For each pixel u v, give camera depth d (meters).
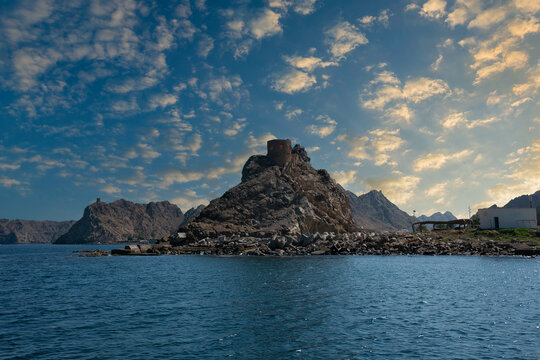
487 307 29.42
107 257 108.44
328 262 71.38
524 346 19.73
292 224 133.38
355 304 30.81
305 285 41.69
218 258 88.00
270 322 24.86
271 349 19.47
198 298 34.28
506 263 66.00
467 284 41.72
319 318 25.92
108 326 24.25
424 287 39.69
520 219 104.69
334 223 150.50
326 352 19.00
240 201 148.62
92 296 36.41
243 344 20.30
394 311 28.05
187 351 19.22
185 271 59.97
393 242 97.69
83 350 19.47
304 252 94.62
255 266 65.38
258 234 124.94
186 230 131.75
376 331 22.66
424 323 24.47
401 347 19.69
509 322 24.64
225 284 43.34
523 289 38.19
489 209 107.75
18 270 68.81
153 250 114.25
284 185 156.38
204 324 24.50
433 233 107.81
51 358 18.34
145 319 26.06
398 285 41.28
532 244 87.00
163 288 41.00
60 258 110.94
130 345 20.22
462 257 79.50
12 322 25.62
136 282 46.97
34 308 30.61
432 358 18.06
